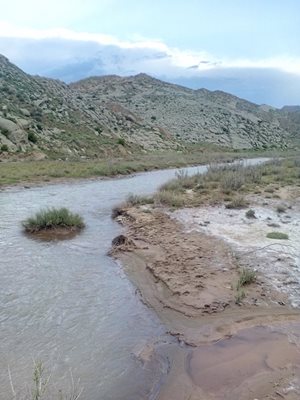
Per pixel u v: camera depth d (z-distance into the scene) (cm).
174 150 7156
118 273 927
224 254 1015
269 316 697
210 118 11325
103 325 674
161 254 1033
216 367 548
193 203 1728
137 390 506
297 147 11112
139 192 2223
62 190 2302
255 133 11244
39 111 5350
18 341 613
